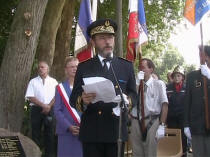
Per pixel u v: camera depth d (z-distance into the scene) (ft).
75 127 18.28
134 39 28.07
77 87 13.66
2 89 23.76
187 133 19.99
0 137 16.65
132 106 13.43
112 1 55.36
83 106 13.41
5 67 23.93
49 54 37.83
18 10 24.38
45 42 37.76
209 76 19.25
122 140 13.01
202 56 19.90
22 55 23.93
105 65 13.47
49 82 26.03
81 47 27.55
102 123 13.16
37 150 17.56
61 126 18.48
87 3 28.25
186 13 24.11
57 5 38.45
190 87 20.02
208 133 19.27
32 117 25.66
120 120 12.55
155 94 22.27
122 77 13.51
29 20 24.03
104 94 12.69
